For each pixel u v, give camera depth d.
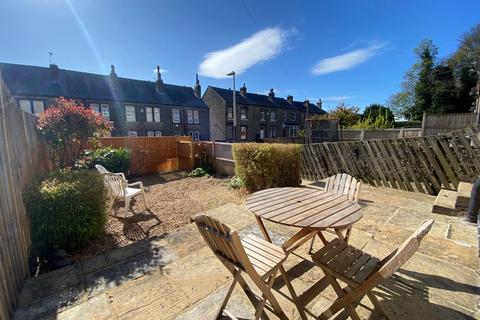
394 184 4.71
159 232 3.21
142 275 2.10
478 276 1.94
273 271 1.50
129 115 19.41
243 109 26.94
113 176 3.70
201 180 6.86
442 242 2.49
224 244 1.34
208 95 27.06
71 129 4.73
